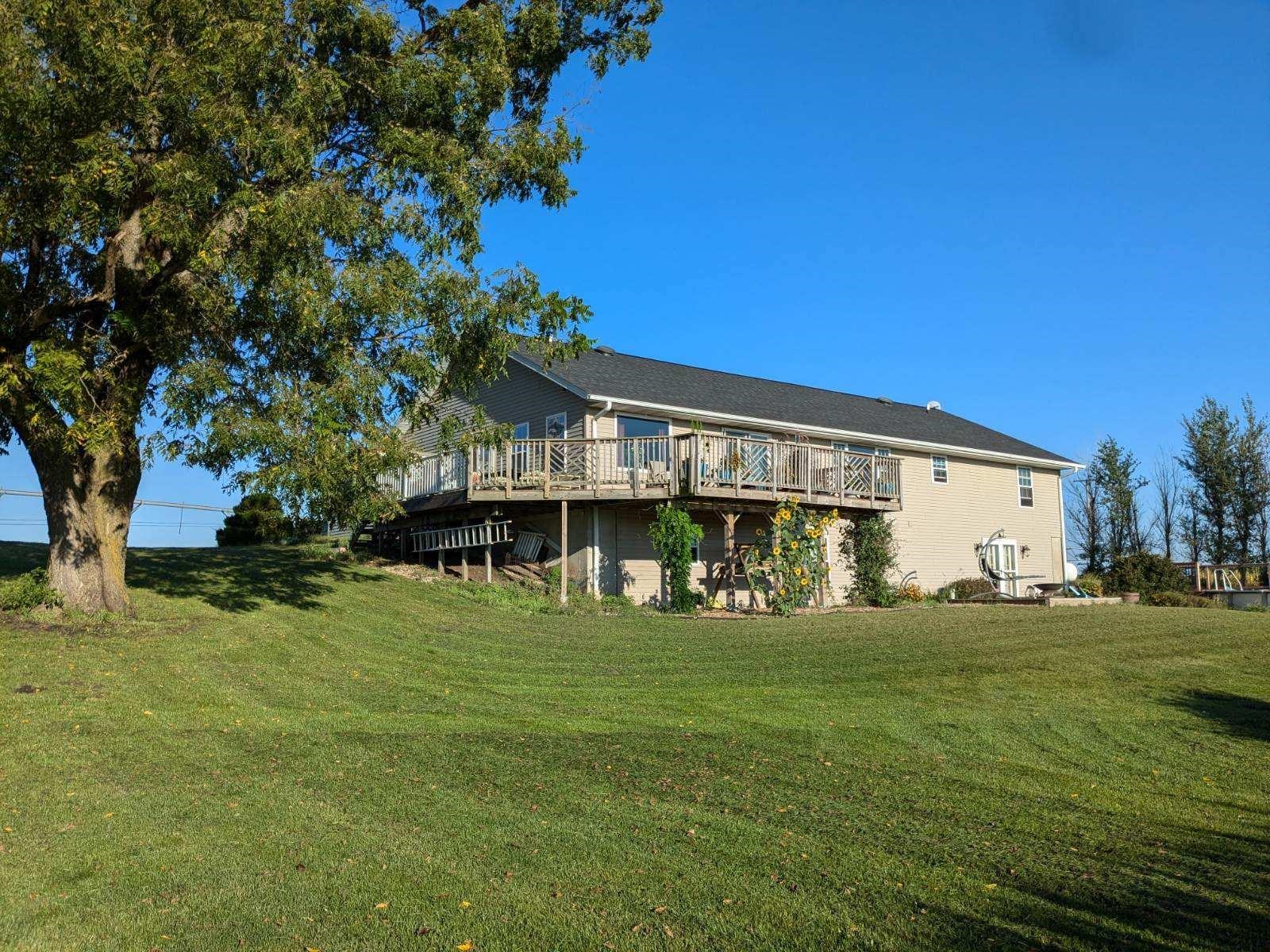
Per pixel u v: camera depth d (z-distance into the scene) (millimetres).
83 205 10203
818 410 26281
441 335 12953
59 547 12547
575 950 4504
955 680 12422
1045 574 30844
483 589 18609
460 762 8164
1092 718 10586
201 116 10578
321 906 5051
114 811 6656
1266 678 13023
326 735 8969
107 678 10109
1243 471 39438
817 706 10836
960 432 30344
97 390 11500
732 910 5000
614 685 11867
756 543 20422
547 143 13398
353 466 12336
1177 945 4582
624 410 21062
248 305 11867
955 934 4695
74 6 9703
